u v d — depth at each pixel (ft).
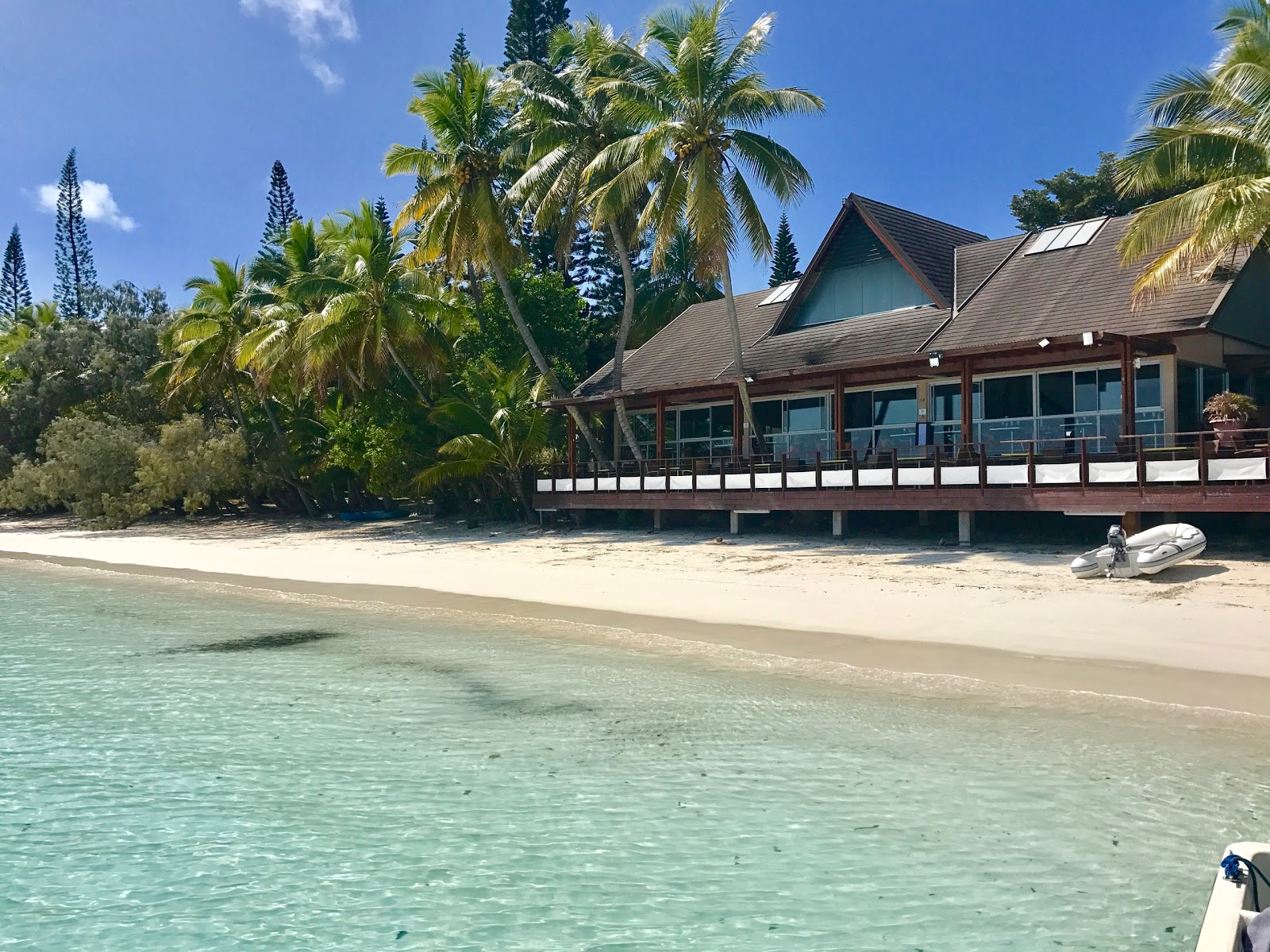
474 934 18.35
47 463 128.06
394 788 25.58
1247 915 13.07
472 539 90.17
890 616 43.98
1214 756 25.36
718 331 104.88
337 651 42.75
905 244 85.46
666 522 91.81
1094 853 20.49
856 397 85.81
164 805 25.09
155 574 76.38
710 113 82.12
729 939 17.80
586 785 25.31
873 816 22.74
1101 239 79.00
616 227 99.86
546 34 172.14
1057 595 46.11
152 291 183.42
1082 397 70.23
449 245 102.68
